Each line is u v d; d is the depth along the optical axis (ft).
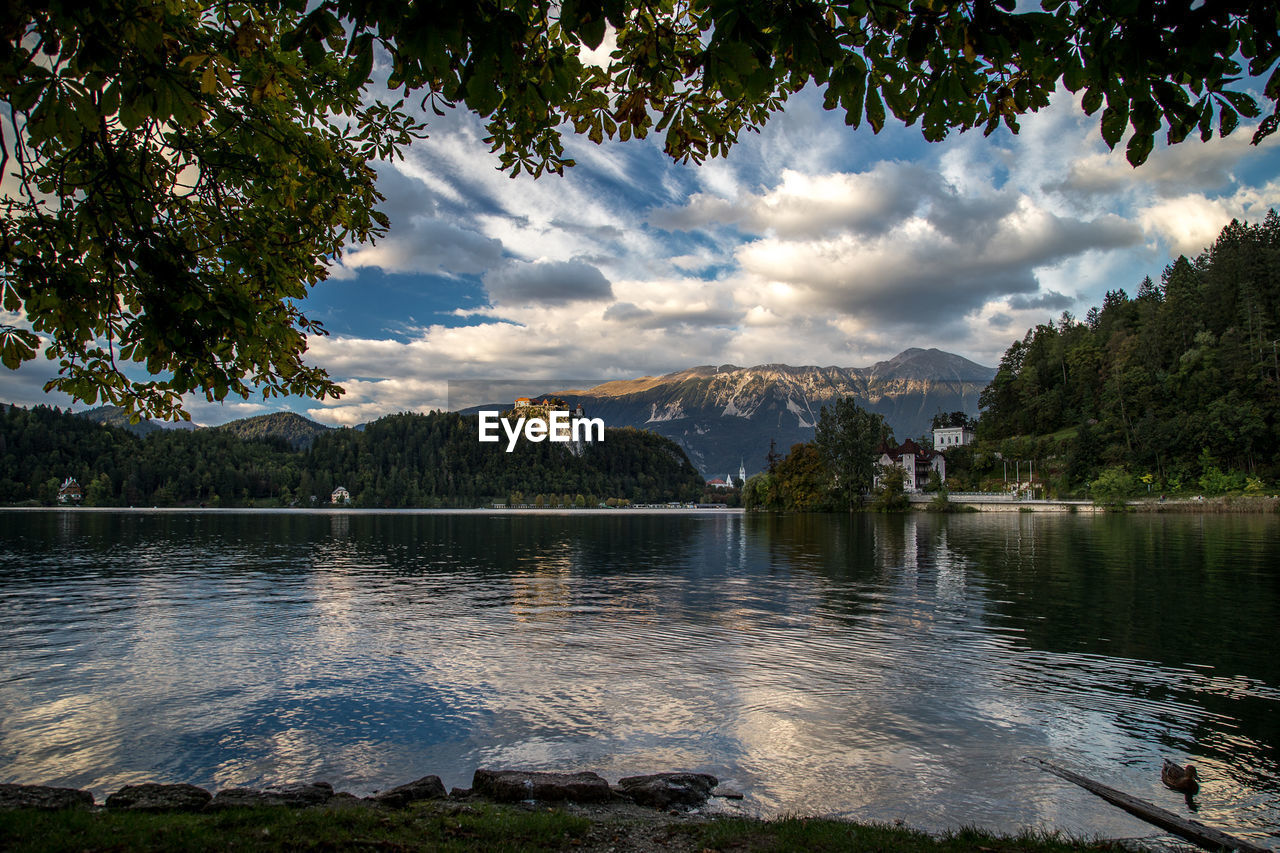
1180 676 54.80
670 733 42.70
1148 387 499.51
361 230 32.65
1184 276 615.98
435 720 45.09
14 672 56.59
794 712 46.47
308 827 24.93
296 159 28.71
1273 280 507.30
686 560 150.82
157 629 74.18
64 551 173.58
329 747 40.63
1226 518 312.71
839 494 413.39
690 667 57.67
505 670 56.90
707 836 26.63
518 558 158.30
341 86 28.09
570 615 82.53
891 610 84.79
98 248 24.84
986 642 66.69
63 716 45.83
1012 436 609.83
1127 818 32.01
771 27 16.08
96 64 16.24
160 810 27.91
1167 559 140.36
